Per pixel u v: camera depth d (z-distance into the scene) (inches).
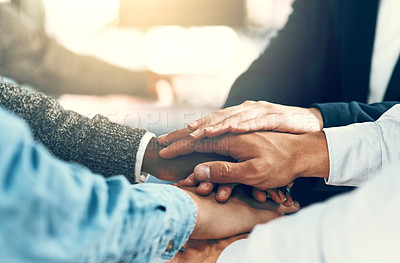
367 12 40.9
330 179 30.4
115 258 15.3
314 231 13.9
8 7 60.4
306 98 42.6
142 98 123.3
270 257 14.6
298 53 42.6
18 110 32.5
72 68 121.3
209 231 27.9
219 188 29.6
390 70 42.8
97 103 113.9
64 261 12.2
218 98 124.6
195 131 32.5
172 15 173.0
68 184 12.5
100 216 13.2
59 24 138.3
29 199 11.3
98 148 33.9
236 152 31.2
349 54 41.9
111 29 159.5
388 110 31.9
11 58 62.8
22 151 11.7
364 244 12.0
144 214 16.3
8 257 11.3
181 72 140.3
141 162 34.6
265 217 29.9
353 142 29.9
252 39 166.6
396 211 11.5
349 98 42.6
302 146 30.2
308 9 42.6
